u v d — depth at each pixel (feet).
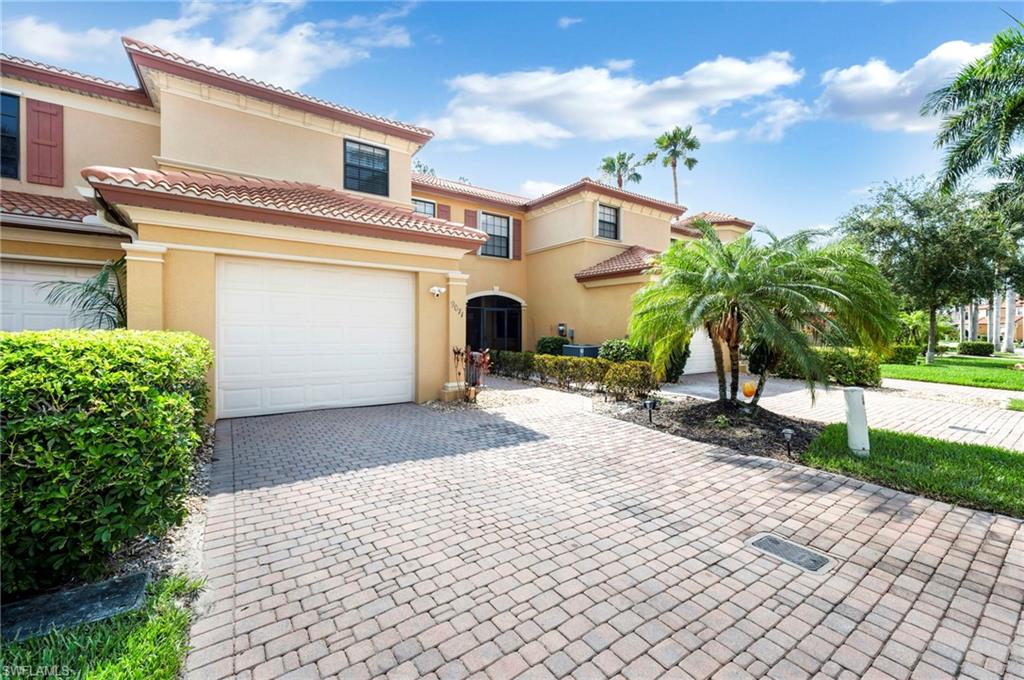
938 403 37.19
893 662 8.59
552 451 22.22
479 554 12.42
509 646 8.86
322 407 30.19
